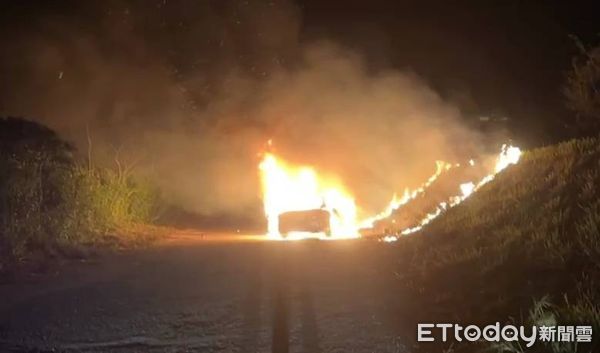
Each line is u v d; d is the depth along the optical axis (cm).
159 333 785
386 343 701
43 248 1252
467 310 748
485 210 1125
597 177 952
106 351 728
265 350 705
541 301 644
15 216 1241
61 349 736
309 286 997
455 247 1013
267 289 989
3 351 733
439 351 663
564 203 931
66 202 1426
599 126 1375
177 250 1445
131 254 1368
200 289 1003
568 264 743
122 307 903
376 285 975
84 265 1219
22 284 1051
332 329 762
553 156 1191
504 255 838
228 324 808
